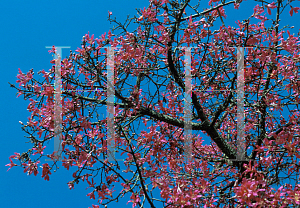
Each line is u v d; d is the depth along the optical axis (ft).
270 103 12.21
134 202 11.19
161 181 12.20
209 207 11.07
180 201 10.75
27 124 11.73
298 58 11.96
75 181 11.51
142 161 12.20
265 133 13.74
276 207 9.85
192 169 12.96
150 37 12.92
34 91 11.99
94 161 11.99
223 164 17.12
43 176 11.29
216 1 11.77
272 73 13.11
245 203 10.34
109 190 11.69
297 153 10.37
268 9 10.69
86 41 11.84
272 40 11.20
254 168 10.46
